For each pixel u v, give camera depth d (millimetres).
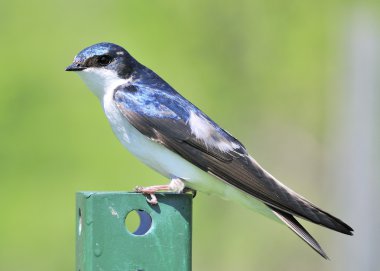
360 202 13781
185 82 14938
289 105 15555
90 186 13664
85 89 14117
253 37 15430
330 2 15742
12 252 13555
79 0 14938
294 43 15617
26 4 14758
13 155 13844
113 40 14820
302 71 15656
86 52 7793
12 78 14273
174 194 6520
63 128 14008
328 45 15641
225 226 13914
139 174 13578
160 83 7828
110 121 7598
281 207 6969
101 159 13812
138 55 14766
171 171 7383
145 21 14945
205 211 13883
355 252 13656
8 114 14016
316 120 15477
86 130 13945
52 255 13555
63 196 13688
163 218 6496
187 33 15062
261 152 15320
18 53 14508
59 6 14883
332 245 13859
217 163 7305
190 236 6543
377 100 13969
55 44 14703
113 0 14945
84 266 6430
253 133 15352
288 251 13938
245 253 13906
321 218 6801
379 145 13766
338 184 14609
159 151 7398
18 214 13609
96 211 6402
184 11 15078
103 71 7754
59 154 13883
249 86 15383
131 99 7520
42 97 14180
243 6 15297
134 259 6445
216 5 15180
